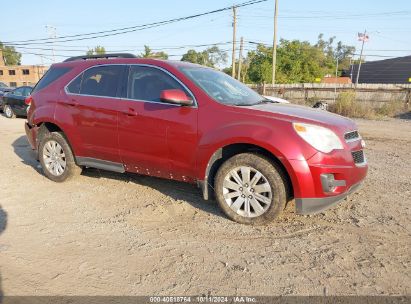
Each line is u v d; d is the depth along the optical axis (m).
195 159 4.14
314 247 3.50
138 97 4.58
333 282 2.92
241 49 41.06
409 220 4.13
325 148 3.66
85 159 5.18
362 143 4.23
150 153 4.48
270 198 3.81
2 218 4.18
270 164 3.78
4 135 10.06
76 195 4.98
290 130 3.68
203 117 4.07
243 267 3.15
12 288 2.84
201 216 4.25
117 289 2.85
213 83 4.57
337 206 4.57
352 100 18.58
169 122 4.25
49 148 5.55
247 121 3.87
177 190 5.16
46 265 3.18
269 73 40.47
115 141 4.75
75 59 5.66
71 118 5.13
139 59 4.75
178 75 4.37
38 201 4.75
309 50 55.94
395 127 13.40
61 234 3.79
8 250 3.43
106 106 4.78
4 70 76.44
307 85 22.39
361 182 4.11
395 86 20.25
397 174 6.12
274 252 3.41
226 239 3.68
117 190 5.18
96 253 3.39
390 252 3.40
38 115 5.50
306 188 3.62
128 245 3.55
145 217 4.24
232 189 4.02
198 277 3.01
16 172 6.11
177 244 3.57
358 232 3.82
